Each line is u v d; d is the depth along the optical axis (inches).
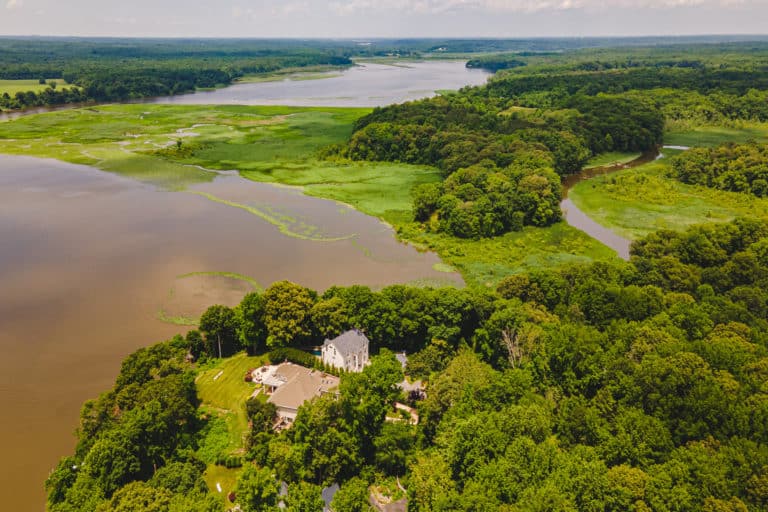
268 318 3582.7
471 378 2908.5
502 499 2117.4
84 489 2316.7
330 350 3385.8
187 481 2368.4
